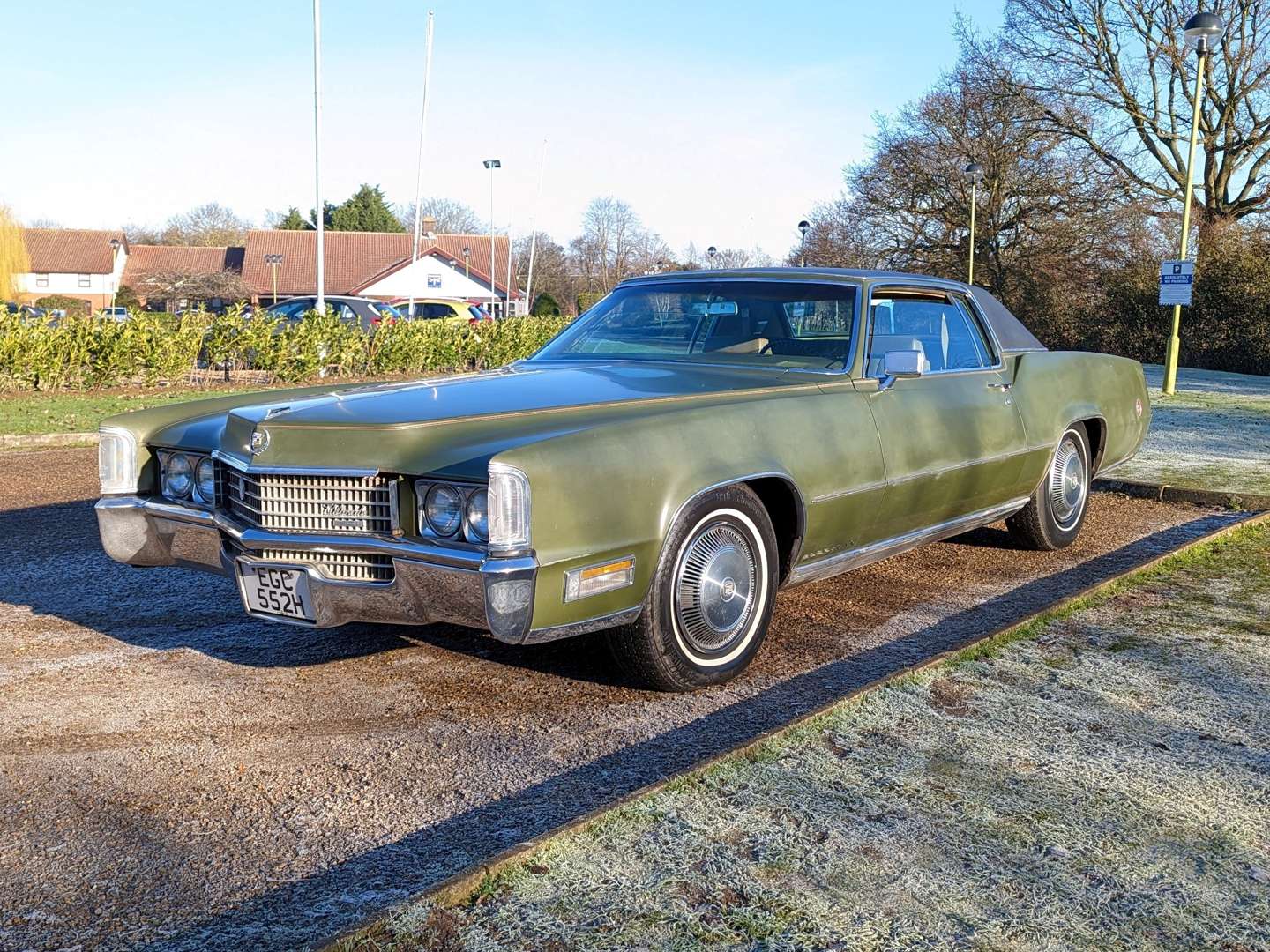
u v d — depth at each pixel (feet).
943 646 14.08
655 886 7.73
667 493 11.35
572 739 10.91
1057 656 13.23
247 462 11.51
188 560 13.02
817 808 9.00
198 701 11.97
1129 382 21.44
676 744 10.78
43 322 51.16
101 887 8.02
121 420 13.56
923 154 115.24
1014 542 19.89
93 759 10.37
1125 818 9.02
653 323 15.98
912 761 10.02
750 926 7.28
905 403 14.98
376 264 208.44
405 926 7.10
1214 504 24.43
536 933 7.11
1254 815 9.11
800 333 15.03
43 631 14.56
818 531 13.44
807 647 14.02
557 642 14.10
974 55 111.24
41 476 27.50
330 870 8.25
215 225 337.52
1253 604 15.71
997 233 113.60
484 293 185.68
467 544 10.45
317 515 11.21
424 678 12.75
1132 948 7.18
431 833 8.87
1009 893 7.81
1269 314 88.74
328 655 13.58
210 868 8.29
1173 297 57.67
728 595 12.33
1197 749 10.48
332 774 10.04
